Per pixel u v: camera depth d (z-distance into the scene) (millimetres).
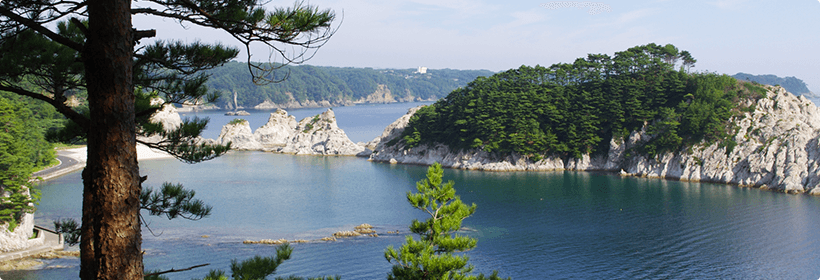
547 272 68500
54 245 72875
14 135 76438
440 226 39031
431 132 176500
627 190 123750
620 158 154125
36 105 160375
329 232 87375
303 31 14641
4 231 69875
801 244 79938
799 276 67062
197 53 17047
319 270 67812
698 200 111438
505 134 161875
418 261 37094
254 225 91750
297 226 91500
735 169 133250
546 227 90688
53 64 16656
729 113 142000
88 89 13883
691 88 154375
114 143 13852
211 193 123062
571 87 169750
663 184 132125
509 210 103562
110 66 13727
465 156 166875
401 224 93062
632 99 154000
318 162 185625
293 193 123750
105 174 13758
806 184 120500
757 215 97562
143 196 18781
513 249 78188
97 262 13750
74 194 112062
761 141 134625
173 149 18359
